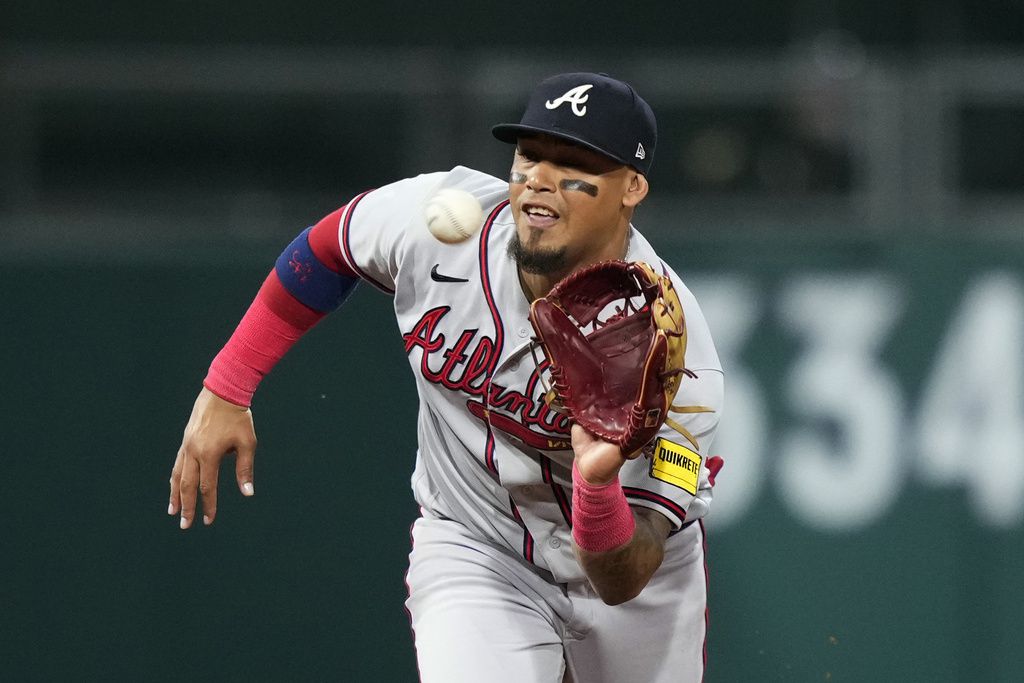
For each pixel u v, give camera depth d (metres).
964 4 30.69
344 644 18.48
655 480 10.63
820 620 19.17
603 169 10.41
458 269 11.28
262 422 18.52
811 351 19.25
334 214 12.27
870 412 19.23
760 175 22.84
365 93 22.64
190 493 12.76
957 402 19.19
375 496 18.53
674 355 9.19
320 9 30.22
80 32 29.67
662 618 12.34
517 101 22.30
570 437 11.00
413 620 12.33
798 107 22.62
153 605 18.42
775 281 19.27
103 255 18.47
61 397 18.42
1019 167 22.25
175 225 20.97
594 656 12.45
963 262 19.19
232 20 30.05
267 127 23.45
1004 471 19.14
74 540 18.39
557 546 11.81
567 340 9.62
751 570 19.23
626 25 30.94
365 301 18.56
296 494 18.50
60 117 23.36
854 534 19.17
